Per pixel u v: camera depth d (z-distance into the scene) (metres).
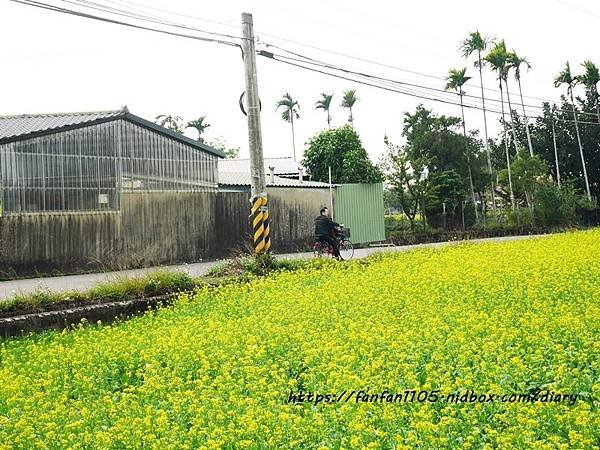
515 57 47.38
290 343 10.39
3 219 19.41
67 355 10.62
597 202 54.88
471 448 6.41
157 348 10.52
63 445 6.88
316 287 15.95
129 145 22.84
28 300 14.05
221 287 16.50
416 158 46.03
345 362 8.91
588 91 54.59
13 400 8.31
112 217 22.14
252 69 19.30
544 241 26.39
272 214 28.73
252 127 19.36
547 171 48.97
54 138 20.69
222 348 10.17
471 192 46.19
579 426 6.52
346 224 33.50
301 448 6.58
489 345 9.15
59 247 20.66
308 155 43.84
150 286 16.08
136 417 7.41
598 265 17.33
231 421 7.18
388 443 6.46
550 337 9.84
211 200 25.56
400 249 26.33
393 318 11.61
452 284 14.91
